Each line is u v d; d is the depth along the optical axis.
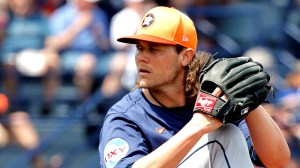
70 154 23.44
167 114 10.83
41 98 23.86
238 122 11.27
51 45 24.22
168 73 10.73
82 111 23.69
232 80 9.99
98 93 23.91
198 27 25.88
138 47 10.75
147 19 10.78
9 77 23.77
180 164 10.23
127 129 10.58
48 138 23.12
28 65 23.88
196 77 10.95
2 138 22.81
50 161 23.25
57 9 25.61
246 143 10.46
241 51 26.03
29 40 24.12
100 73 24.09
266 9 27.14
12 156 22.83
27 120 23.19
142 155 10.30
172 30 10.66
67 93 24.16
